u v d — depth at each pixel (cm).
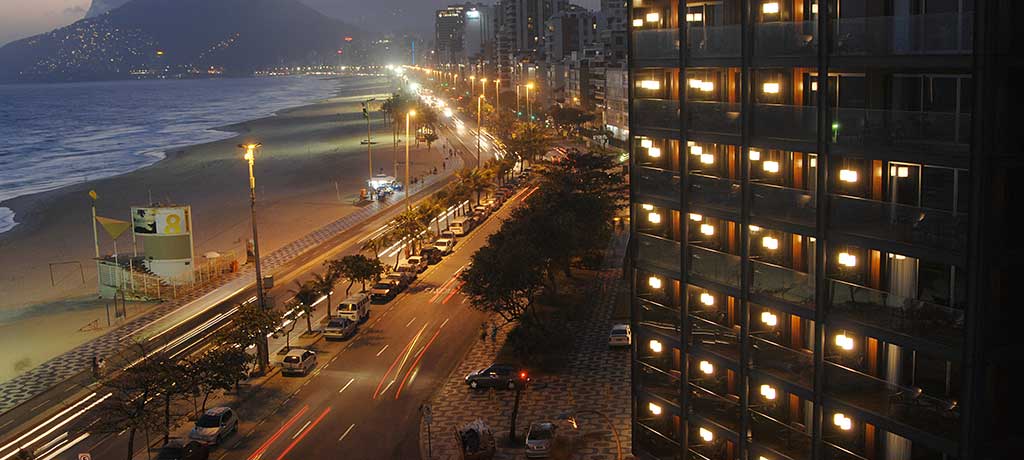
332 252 12200
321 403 6762
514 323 8569
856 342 3494
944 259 3011
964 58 2869
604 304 9231
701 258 4100
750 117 3747
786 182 3812
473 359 7619
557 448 5625
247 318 7275
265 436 6172
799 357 3694
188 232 10475
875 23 3172
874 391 3359
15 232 14712
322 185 18362
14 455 5891
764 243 3866
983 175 2845
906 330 3184
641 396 4569
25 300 10512
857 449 3541
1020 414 3058
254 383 7225
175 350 8212
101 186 19325
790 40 3544
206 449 5734
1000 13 2780
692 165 4197
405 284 10206
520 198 16562
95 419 6669
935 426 3133
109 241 13588
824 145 3397
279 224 14400
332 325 8338
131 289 10181
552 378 7050
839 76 3403
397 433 6144
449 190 14475
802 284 3612
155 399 6388
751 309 4006
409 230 11275
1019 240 2944
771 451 3862
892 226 3206
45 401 7181
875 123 3209
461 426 6197
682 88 4044
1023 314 3005
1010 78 2836
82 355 8312
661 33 4159
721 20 4100
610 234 11600
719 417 4159
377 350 8006
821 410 3550
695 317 4203
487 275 7544
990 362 2956
